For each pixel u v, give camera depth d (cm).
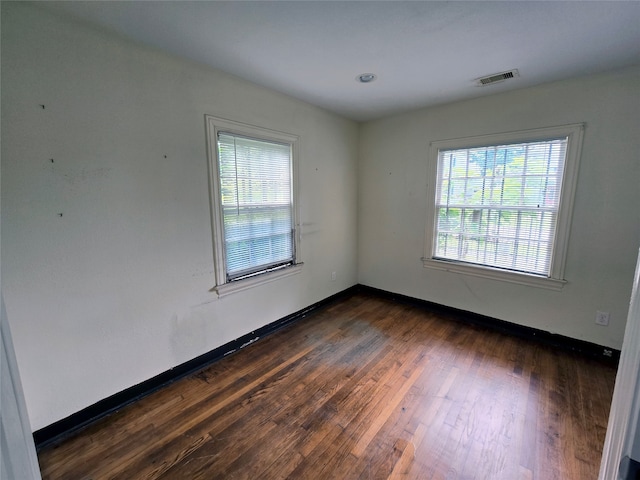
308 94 276
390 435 169
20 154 147
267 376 225
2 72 140
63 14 153
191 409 191
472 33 174
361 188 390
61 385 170
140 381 203
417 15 157
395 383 214
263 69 222
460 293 321
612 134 224
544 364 236
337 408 190
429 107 316
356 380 218
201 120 219
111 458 156
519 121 263
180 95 206
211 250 236
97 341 181
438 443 163
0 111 140
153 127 195
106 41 171
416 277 354
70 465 152
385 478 144
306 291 334
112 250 183
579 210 242
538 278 267
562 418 179
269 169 277
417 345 267
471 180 300
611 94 221
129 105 183
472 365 235
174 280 215
